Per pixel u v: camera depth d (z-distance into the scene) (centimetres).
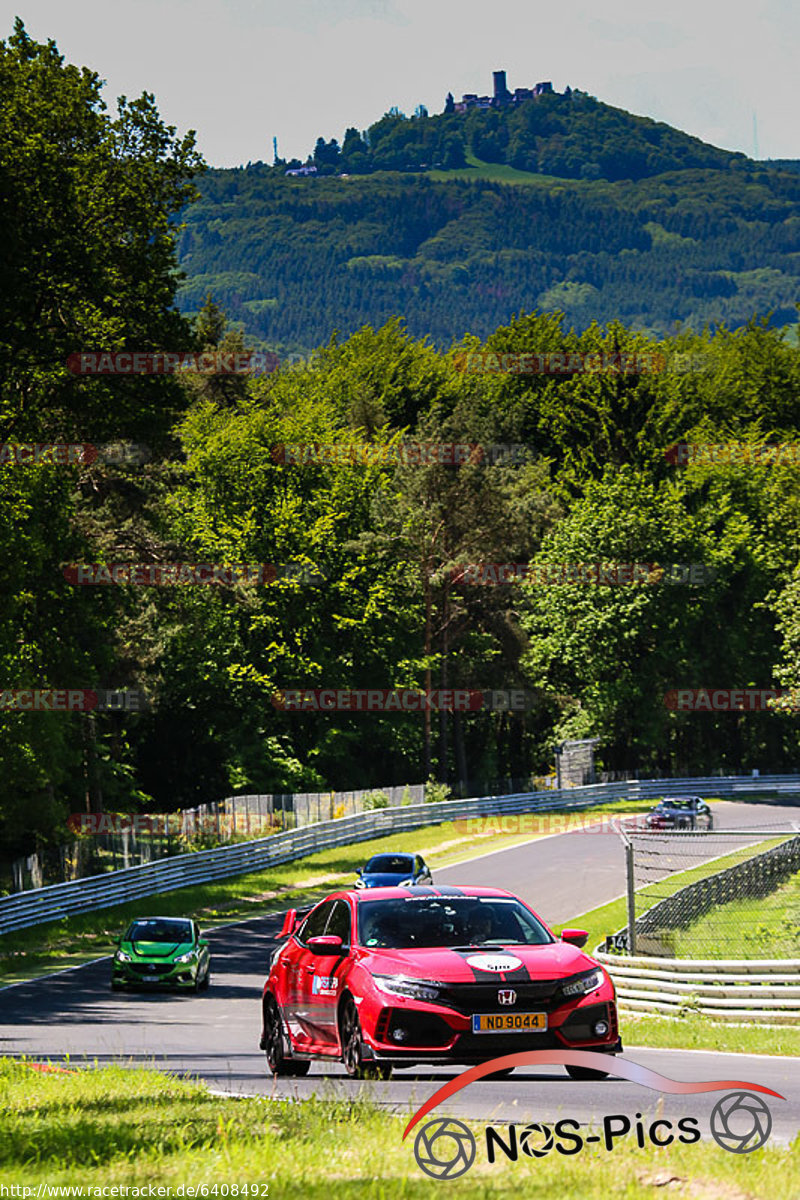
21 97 10725
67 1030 6381
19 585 12094
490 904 3594
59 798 17362
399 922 3506
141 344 11694
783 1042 5156
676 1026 6000
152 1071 3950
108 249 11331
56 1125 2795
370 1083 3153
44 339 10750
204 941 8812
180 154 11731
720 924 9438
